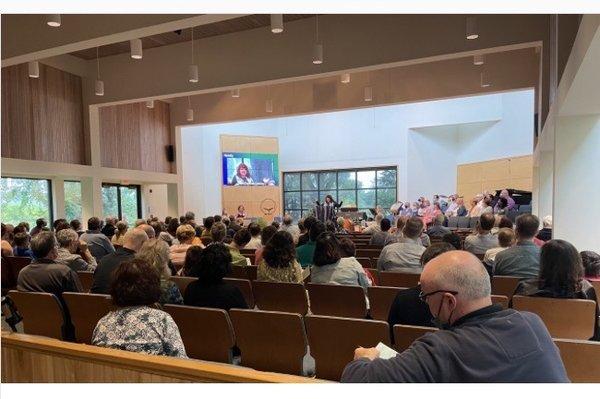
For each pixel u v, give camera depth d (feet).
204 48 28.09
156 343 5.88
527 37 20.99
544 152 25.99
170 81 29.19
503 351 3.74
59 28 18.76
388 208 49.32
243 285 11.26
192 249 11.43
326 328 7.21
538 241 14.26
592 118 16.88
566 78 13.52
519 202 37.99
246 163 50.01
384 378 3.87
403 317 7.32
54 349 5.51
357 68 24.18
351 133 50.42
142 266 6.21
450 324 4.17
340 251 11.69
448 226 38.14
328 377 7.43
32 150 28.14
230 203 48.83
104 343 5.86
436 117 46.34
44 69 29.14
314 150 52.08
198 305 8.89
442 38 22.38
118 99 30.96
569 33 15.70
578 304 7.39
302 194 53.52
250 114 38.52
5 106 26.50
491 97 43.78
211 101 39.75
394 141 48.29
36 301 9.68
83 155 31.99
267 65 26.35
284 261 11.15
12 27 19.54
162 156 39.96
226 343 8.07
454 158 49.11
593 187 16.98
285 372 7.84
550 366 3.78
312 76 25.41
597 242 16.94
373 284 12.44
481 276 4.09
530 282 8.18
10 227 20.02
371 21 23.81
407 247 12.34
